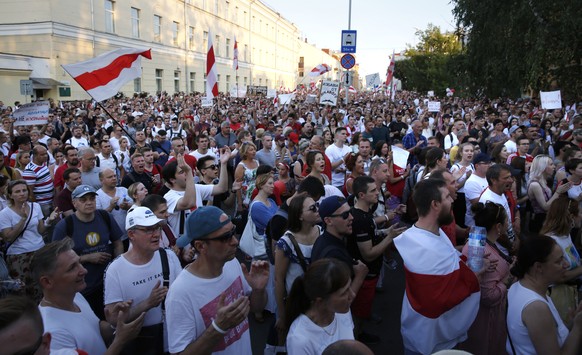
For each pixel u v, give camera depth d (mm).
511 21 16984
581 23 15352
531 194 5891
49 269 2695
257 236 5027
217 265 2656
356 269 3326
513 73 17812
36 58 24500
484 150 10719
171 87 39062
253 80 61562
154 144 10328
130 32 32562
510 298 2936
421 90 44250
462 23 20312
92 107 20938
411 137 11617
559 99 14250
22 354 1770
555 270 2787
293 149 11125
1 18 25375
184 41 41094
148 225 3268
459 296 3213
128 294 3236
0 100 22484
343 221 3496
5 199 6031
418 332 3309
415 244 3316
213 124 15484
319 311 2570
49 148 9758
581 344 2717
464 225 5676
